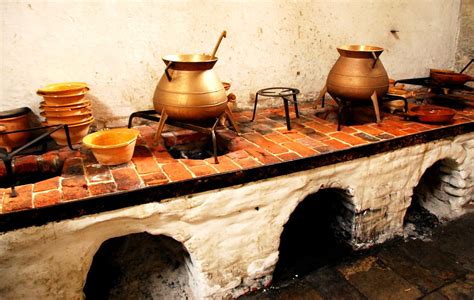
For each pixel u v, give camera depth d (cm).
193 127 173
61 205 133
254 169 164
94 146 157
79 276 150
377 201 219
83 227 140
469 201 273
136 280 201
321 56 273
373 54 207
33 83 191
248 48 243
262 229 182
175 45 220
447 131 225
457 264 216
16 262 136
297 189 183
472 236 244
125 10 200
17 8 177
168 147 206
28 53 186
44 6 182
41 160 169
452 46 338
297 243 238
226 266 180
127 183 147
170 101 170
